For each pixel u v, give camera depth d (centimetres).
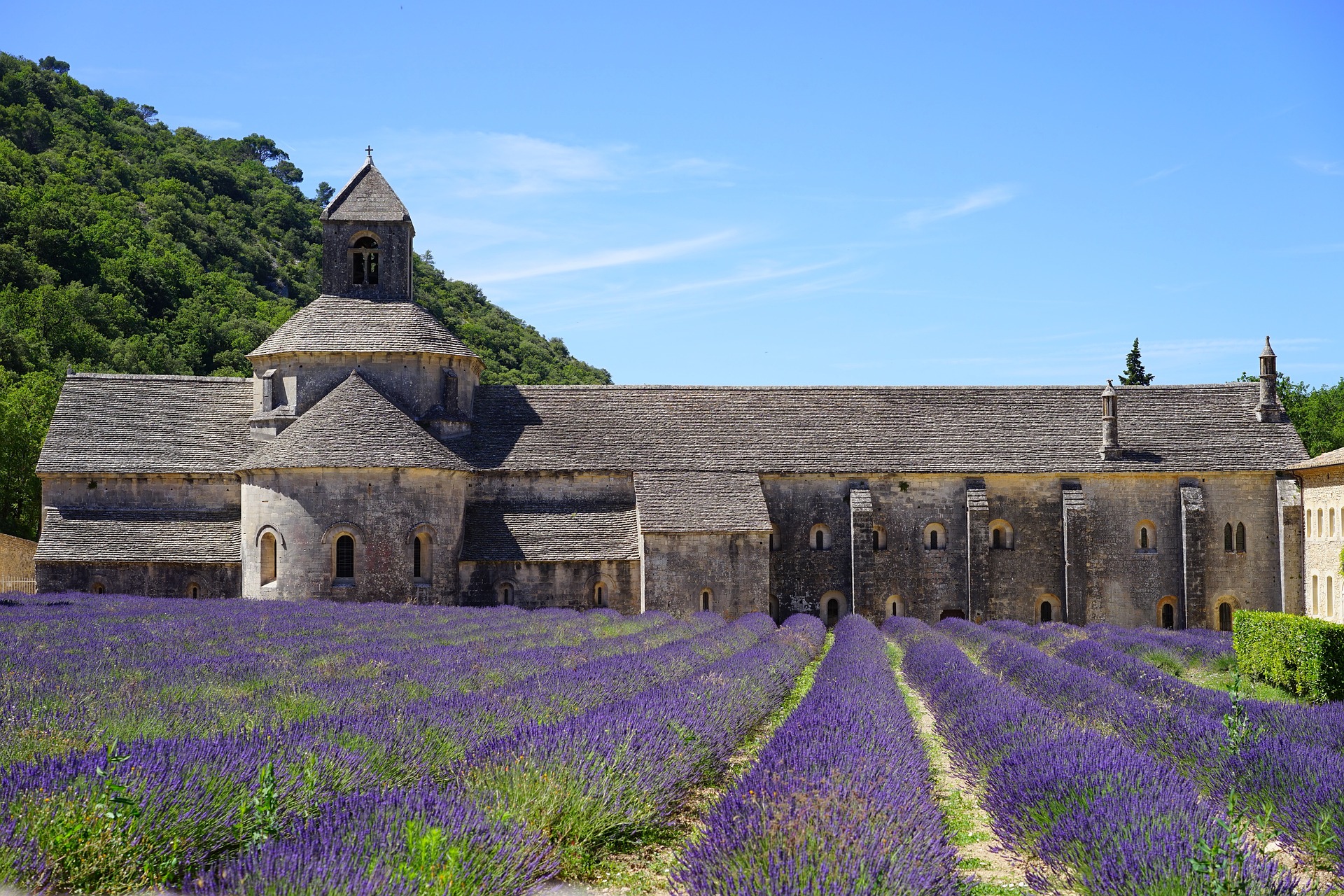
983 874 1316
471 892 970
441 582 5059
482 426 5747
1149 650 3631
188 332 10900
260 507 4962
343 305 5659
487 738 1659
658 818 1395
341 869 927
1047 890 1194
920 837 1145
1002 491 5712
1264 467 5662
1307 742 1814
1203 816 1248
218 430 5603
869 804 1179
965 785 1838
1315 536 5438
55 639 2830
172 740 1341
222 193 16388
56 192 11706
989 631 4472
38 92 15350
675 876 1111
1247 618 3156
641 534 5209
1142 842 1130
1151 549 5675
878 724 1808
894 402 6081
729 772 1788
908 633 4406
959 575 5641
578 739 1487
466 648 3047
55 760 1198
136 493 5384
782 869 977
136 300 11050
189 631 3219
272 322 12400
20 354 8594
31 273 10119
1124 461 5697
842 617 5600
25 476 6956
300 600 4769
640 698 1998
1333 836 1295
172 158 15688
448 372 5606
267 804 1088
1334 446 9225
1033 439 5838
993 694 2281
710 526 5247
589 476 5581
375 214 5775
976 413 6016
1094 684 2498
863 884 952
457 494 5212
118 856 1018
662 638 3688
